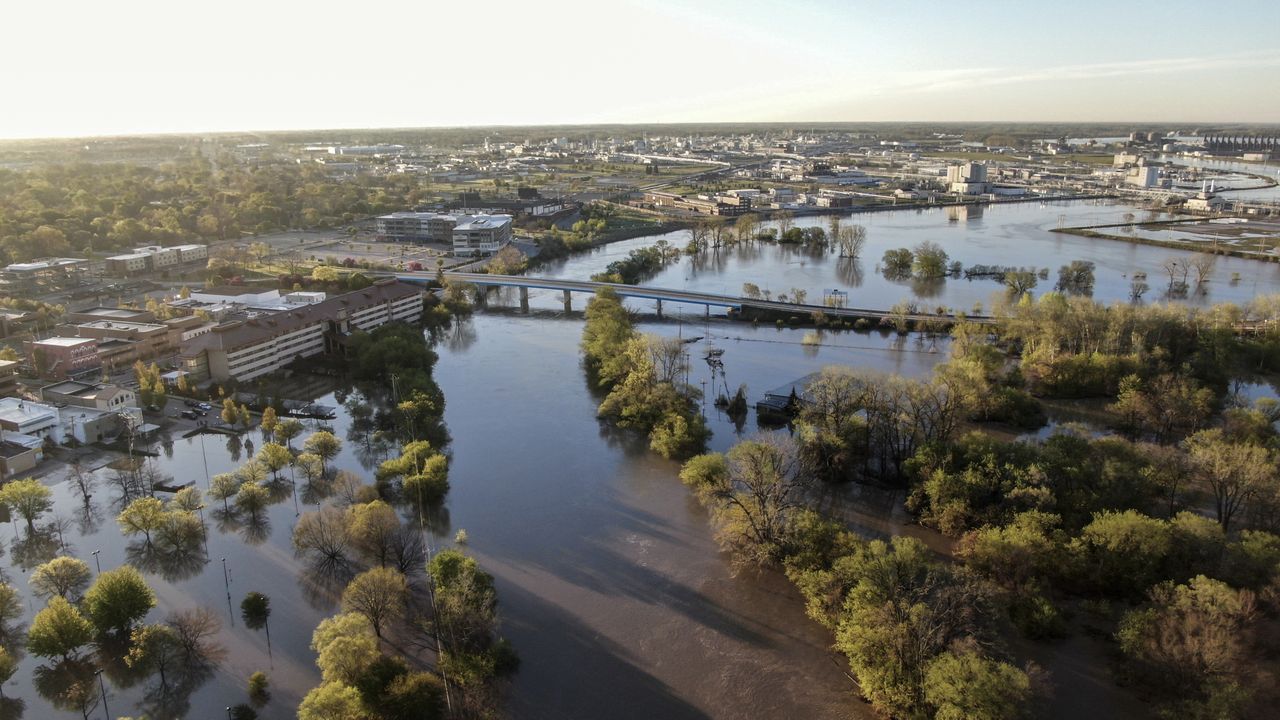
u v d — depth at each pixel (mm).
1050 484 172000
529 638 145250
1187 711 115812
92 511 196375
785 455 188750
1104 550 152125
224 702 131500
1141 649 127188
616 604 155125
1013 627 137750
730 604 154750
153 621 151250
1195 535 147625
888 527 181375
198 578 166625
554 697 130875
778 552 164625
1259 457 164375
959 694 112000
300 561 173625
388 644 144000
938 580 139625
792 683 133625
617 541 178125
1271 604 134125
